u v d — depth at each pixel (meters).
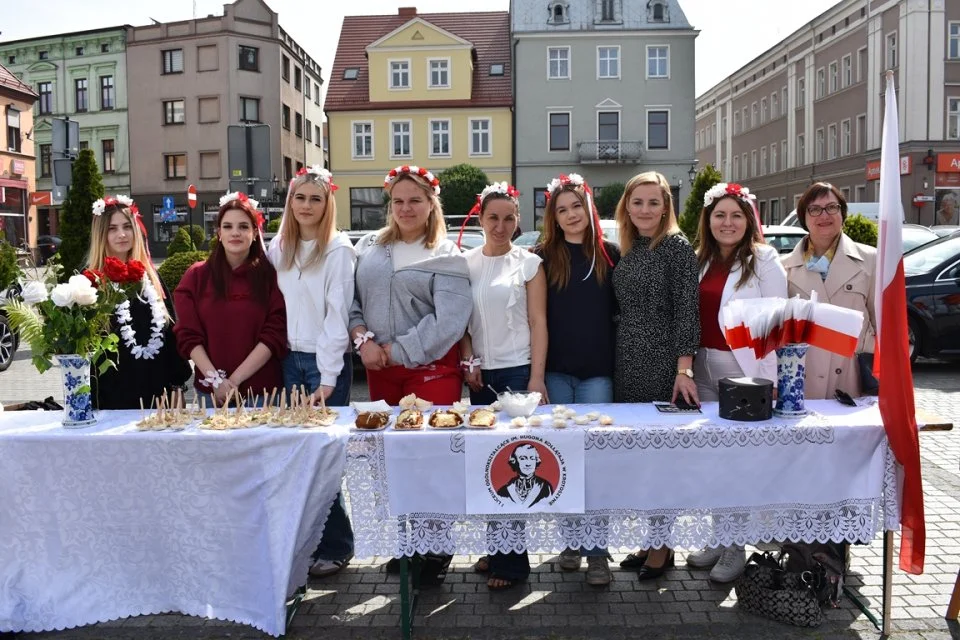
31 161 31.33
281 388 3.82
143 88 37.53
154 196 37.81
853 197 36.34
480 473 3.06
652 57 33.59
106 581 3.20
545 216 3.86
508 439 3.05
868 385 3.63
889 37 32.75
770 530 3.14
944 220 31.41
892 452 3.09
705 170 19.02
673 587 3.60
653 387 3.66
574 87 33.69
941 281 8.61
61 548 3.18
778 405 3.27
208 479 3.13
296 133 41.09
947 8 30.78
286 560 3.02
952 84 30.95
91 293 3.23
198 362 3.69
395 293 3.68
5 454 3.12
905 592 3.51
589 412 3.28
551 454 3.06
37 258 29.55
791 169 42.47
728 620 3.27
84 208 12.56
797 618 3.18
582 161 33.72
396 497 3.08
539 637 3.14
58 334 3.20
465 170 29.39
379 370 3.74
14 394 8.30
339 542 3.76
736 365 3.70
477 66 34.75
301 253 3.76
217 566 3.17
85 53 38.28
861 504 3.10
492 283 3.78
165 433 3.13
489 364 3.83
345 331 3.67
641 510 3.10
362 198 34.19
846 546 3.64
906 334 3.04
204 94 36.81
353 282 3.76
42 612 3.13
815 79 39.72
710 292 3.74
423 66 33.59
